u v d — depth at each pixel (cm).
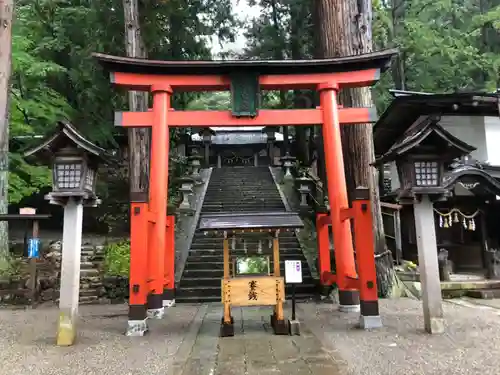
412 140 564
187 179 1480
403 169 601
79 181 576
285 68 773
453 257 1156
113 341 568
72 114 1434
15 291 920
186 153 2441
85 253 1192
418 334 567
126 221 1577
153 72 766
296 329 589
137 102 1077
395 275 930
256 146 2717
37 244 950
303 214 1362
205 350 512
